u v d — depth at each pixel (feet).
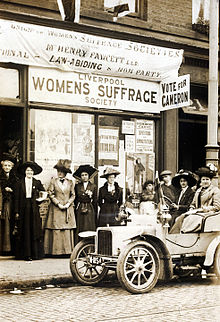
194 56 47.60
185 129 50.01
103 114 43.70
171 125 46.88
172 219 38.29
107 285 32.14
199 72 48.34
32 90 40.29
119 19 43.55
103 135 43.88
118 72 43.24
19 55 38.52
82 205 40.60
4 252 38.78
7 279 31.07
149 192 41.63
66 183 39.96
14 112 40.52
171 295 28.81
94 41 41.39
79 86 42.22
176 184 39.47
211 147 40.34
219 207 32.91
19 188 38.09
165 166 46.47
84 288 31.12
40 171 38.83
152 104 45.70
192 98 48.65
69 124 42.22
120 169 44.75
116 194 41.19
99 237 31.09
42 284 31.58
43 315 24.17
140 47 43.68
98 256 30.76
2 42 37.65
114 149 44.45
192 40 47.55
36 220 38.27
